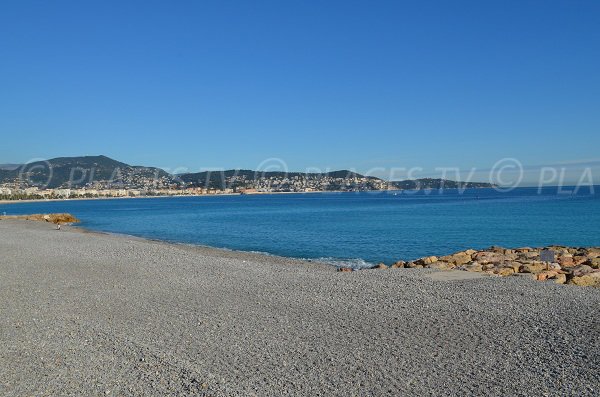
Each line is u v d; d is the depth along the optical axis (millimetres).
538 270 19969
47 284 17203
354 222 57500
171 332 11102
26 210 116812
